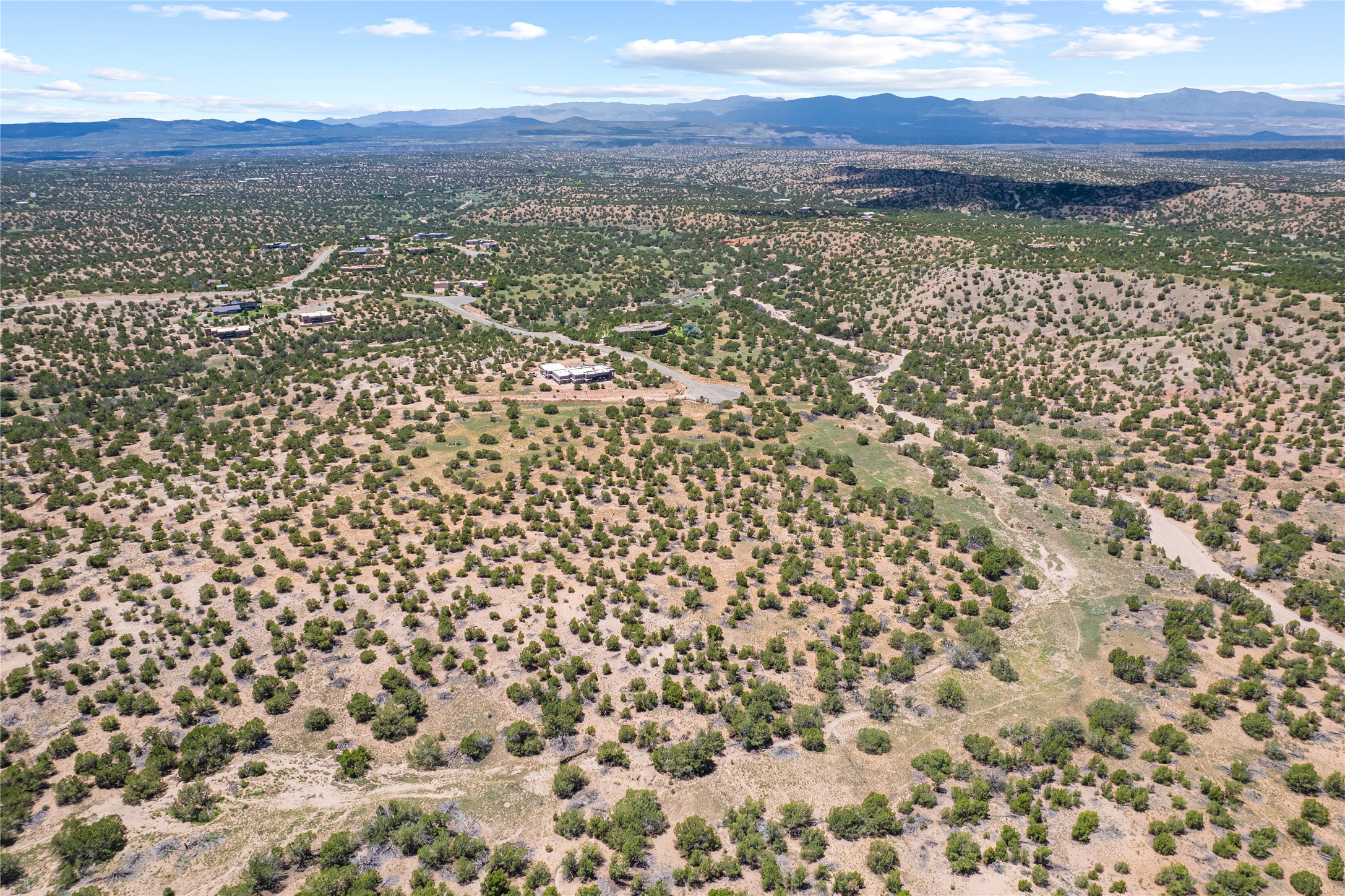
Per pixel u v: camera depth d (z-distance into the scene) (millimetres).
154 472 150500
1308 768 81500
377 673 99812
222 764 85312
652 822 77062
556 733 90250
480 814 79625
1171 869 69375
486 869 72438
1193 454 165250
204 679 97188
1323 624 113188
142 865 72812
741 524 138250
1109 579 128125
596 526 136125
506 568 121188
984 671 104000
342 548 125625
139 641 103062
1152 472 162500
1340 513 139125
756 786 83562
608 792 82750
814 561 130125
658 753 86500
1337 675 100750
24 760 85000
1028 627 114375
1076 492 155000
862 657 105438
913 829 76750
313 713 91562
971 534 137250
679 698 95375
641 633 106438
